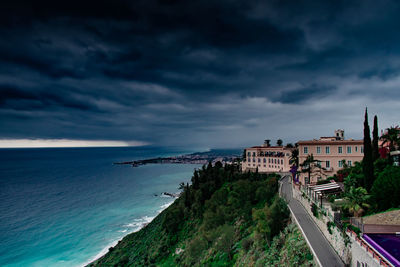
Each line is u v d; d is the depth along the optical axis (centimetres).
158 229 8381
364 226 2405
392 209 2881
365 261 2127
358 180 4253
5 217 13650
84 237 10788
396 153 4706
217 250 5022
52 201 17138
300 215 3969
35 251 9569
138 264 6731
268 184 6525
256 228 4222
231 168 9919
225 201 7188
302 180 6744
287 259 3089
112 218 13300
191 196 8531
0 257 9094
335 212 2936
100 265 7738
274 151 10600
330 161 6612
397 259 1759
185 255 5925
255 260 3678
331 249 2823
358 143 6384
